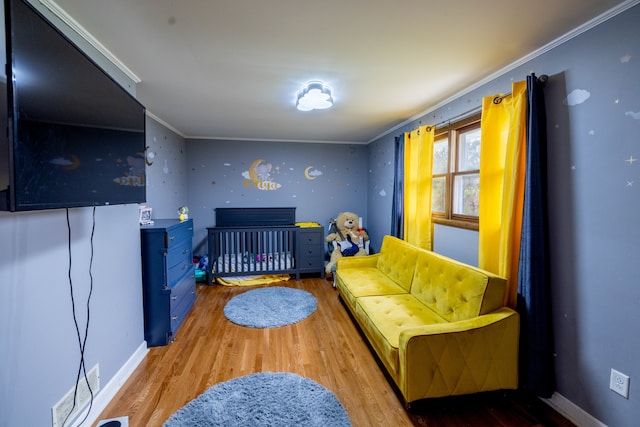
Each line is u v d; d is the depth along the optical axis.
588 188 1.49
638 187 1.29
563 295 1.63
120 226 1.95
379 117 3.31
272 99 2.65
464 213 2.61
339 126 3.77
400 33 1.57
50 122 1.10
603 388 1.45
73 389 1.46
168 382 1.91
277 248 4.27
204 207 4.50
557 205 1.65
